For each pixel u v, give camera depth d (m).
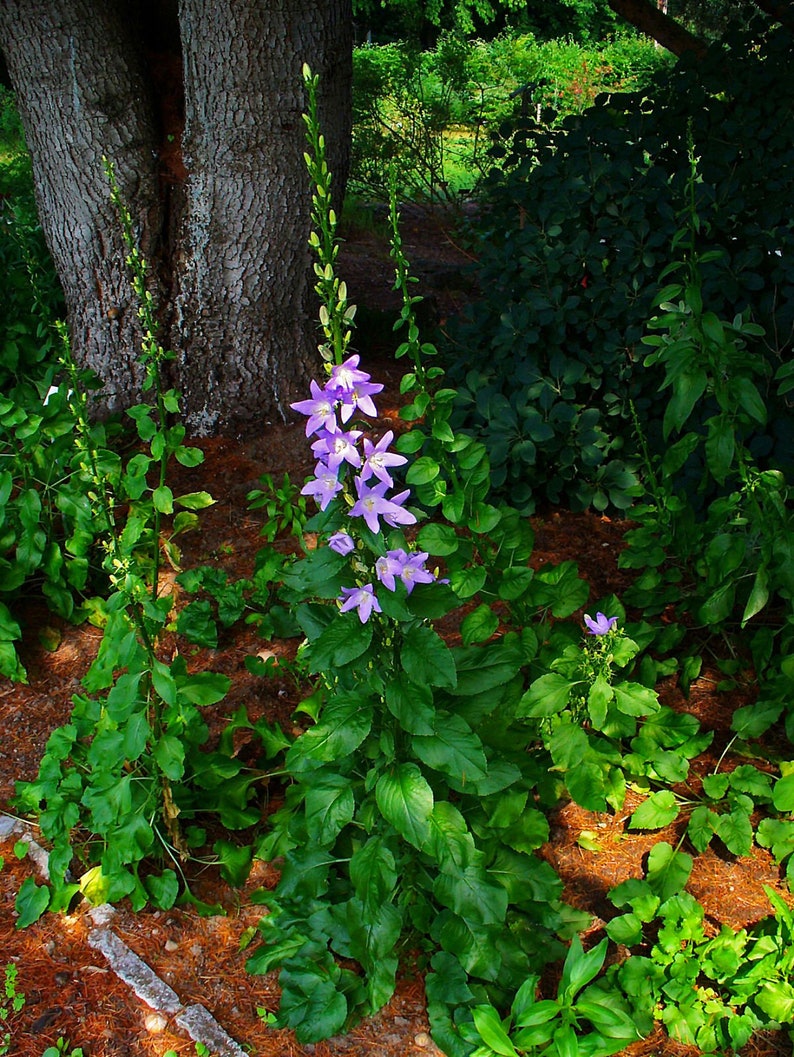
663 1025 2.49
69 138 4.80
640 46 19.95
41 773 2.91
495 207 5.22
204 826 3.11
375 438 5.15
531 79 10.78
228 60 4.58
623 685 2.75
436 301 7.82
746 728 3.08
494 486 4.41
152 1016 2.53
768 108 4.63
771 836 2.87
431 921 2.62
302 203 4.95
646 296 4.38
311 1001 2.49
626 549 4.06
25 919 2.76
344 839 2.70
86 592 4.17
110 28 4.71
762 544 3.14
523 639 2.81
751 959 2.49
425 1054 2.45
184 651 3.89
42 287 5.76
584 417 4.40
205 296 5.06
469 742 2.27
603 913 2.81
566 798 3.15
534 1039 2.17
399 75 8.70
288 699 3.61
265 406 5.24
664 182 4.48
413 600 2.22
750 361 3.00
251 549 4.43
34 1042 2.48
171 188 5.05
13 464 3.87
